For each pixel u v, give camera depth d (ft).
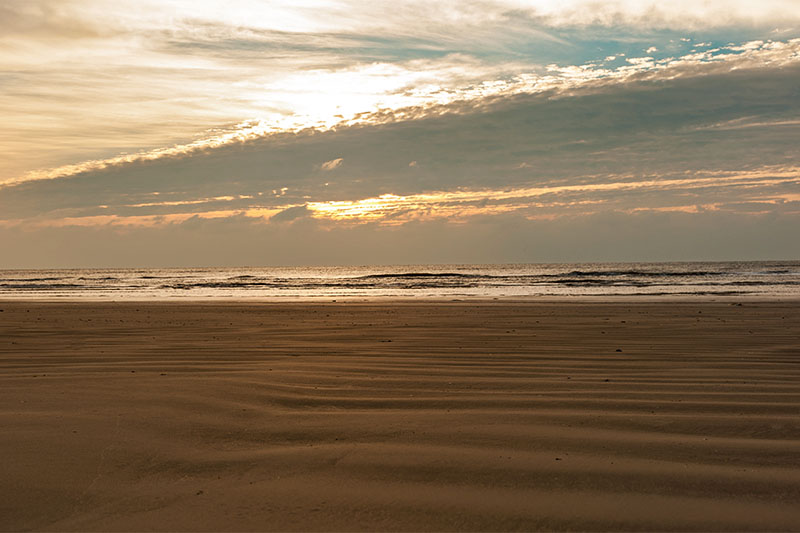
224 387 25.57
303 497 13.76
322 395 24.53
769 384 26.68
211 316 69.36
